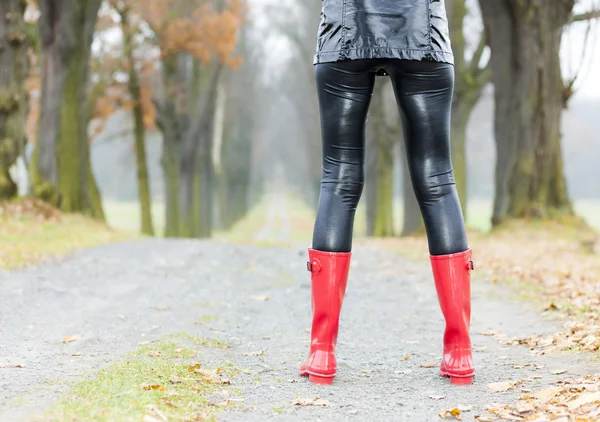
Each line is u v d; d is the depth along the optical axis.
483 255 10.78
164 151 27.72
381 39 3.47
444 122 3.60
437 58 3.50
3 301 5.92
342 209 3.64
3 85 14.10
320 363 3.63
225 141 43.94
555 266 9.02
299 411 3.10
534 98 14.95
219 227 47.16
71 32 16.77
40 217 13.92
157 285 7.37
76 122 17.05
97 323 5.17
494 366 4.01
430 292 7.42
